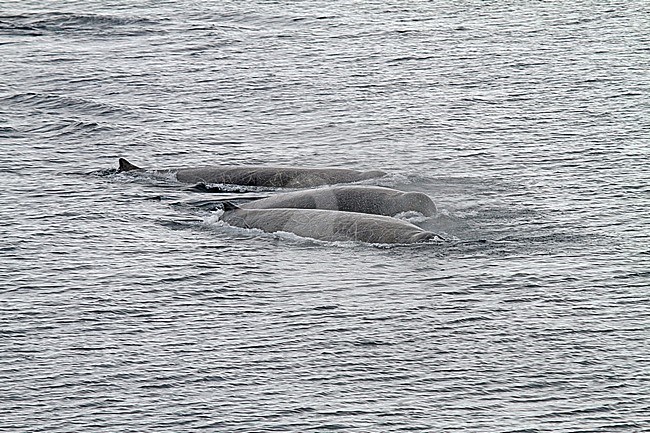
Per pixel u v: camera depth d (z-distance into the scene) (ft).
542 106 518.78
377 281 322.55
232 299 312.71
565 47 626.64
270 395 262.88
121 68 596.70
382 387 266.16
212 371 273.33
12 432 247.91
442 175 426.92
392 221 355.97
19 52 631.15
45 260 338.95
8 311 304.30
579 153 448.24
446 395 262.67
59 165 436.35
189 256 342.64
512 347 285.02
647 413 255.50
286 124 501.15
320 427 249.96
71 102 527.40
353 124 499.92
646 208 383.04
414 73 583.17
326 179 416.87
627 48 620.49
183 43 652.89
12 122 495.41
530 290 316.60
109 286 320.50
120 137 476.54
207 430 248.93
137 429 249.34
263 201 385.09
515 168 432.66
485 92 545.03
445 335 290.97
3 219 372.38
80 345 286.25
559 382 268.62
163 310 305.94
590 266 333.01
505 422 251.60
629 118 495.82
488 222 371.15
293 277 326.44
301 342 287.48
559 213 379.76
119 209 385.70
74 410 256.73
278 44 648.79
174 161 447.83
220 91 554.46
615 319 299.58
